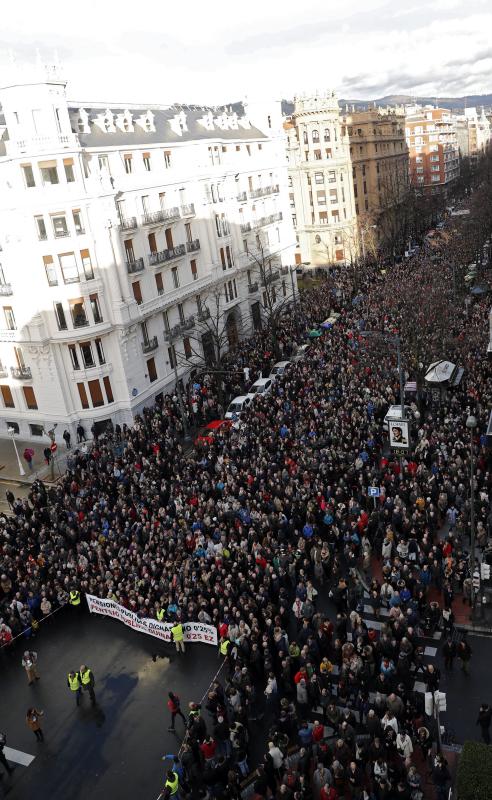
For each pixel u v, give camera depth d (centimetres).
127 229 4828
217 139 5944
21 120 4178
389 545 2744
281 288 7356
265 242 7062
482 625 2433
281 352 5772
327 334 5794
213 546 2820
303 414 4066
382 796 1700
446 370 4172
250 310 6775
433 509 2841
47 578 2916
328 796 1683
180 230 5575
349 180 10300
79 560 2891
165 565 2705
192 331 5647
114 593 2717
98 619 2791
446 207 15125
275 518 2936
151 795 1952
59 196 4338
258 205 6969
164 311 5350
